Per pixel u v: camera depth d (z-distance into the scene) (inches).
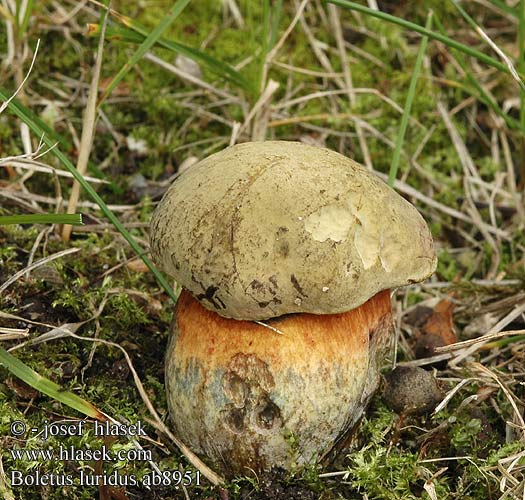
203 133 21.7
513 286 19.1
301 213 14.0
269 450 14.7
